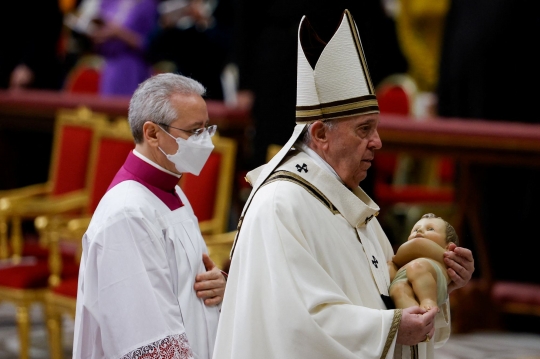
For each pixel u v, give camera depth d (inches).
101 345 306.5
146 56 884.6
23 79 880.9
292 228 258.8
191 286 313.7
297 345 250.1
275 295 252.4
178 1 941.2
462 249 271.7
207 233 476.7
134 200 310.3
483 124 567.2
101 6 871.1
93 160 548.7
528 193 605.6
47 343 581.0
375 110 265.6
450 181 789.2
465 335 582.9
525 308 581.0
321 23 577.6
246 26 625.0
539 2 620.7
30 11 876.6
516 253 614.9
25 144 815.7
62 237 513.7
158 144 315.0
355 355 249.1
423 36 880.9
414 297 265.9
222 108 632.4
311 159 271.9
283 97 605.9
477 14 634.2
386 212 743.7
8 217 584.4
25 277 507.2
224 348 264.5
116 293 297.3
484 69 636.1
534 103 634.8
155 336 293.1
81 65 970.7
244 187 665.6
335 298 254.5
